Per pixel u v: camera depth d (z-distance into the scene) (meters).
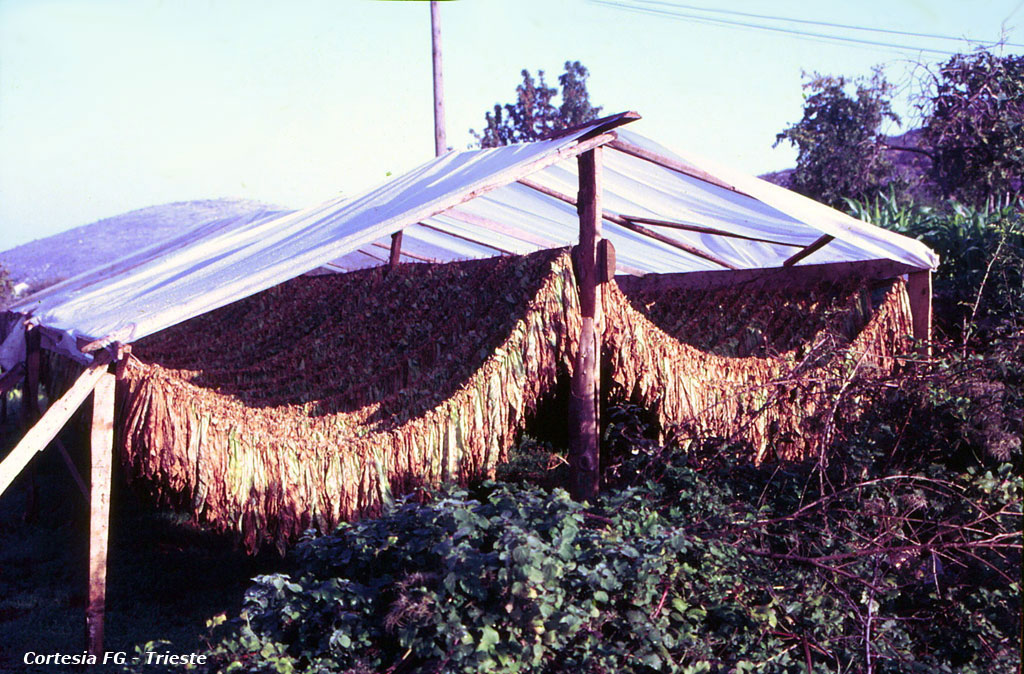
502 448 5.84
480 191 5.85
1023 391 5.48
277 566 7.84
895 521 4.91
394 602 4.12
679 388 6.11
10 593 7.44
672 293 8.92
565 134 6.39
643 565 4.11
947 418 5.55
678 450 5.72
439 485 5.58
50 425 5.59
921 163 24.36
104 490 5.84
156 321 5.59
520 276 6.30
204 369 8.51
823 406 5.79
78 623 6.68
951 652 4.84
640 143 6.21
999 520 4.71
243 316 10.00
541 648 3.89
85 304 9.32
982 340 6.47
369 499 5.54
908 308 7.32
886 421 5.73
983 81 16.25
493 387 5.75
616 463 6.00
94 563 5.84
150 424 5.41
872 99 25.72
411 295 7.75
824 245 8.04
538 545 4.02
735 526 4.82
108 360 5.79
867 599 4.70
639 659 4.02
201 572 7.91
